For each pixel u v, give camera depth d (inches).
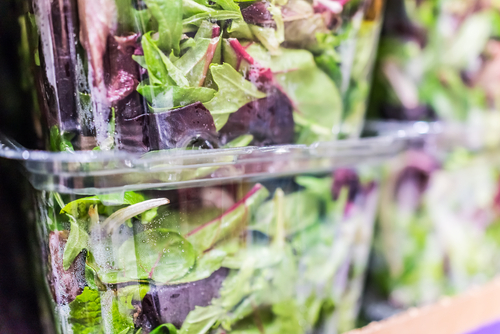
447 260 13.9
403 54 13.2
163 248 10.1
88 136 9.8
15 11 10.4
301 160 11.1
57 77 9.6
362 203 12.6
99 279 9.8
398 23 13.2
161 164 9.7
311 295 11.9
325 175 11.7
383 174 13.2
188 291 10.3
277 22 10.4
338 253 12.2
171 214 10.1
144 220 9.9
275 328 11.3
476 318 13.8
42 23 9.6
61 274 9.8
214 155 10.0
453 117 13.4
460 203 13.9
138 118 9.8
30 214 10.8
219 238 10.5
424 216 13.5
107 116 9.7
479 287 14.1
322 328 12.3
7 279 11.4
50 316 10.4
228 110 10.3
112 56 9.6
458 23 13.1
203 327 10.5
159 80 9.7
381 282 14.0
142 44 9.6
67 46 9.6
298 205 11.5
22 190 11.1
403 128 13.1
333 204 12.0
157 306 10.1
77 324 9.9
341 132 12.1
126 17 9.6
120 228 9.8
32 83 10.3
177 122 9.9
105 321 9.9
